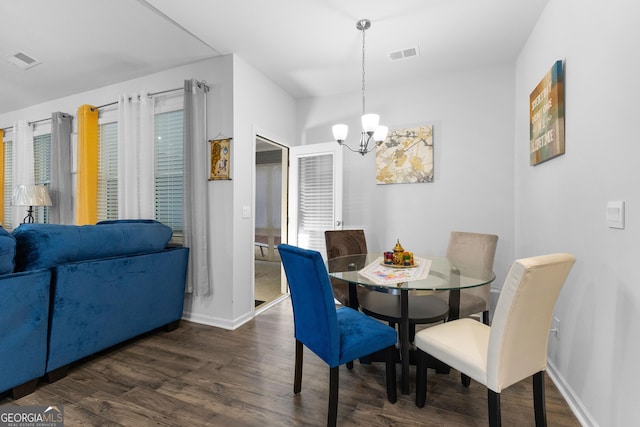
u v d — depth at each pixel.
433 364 2.04
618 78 1.33
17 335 1.68
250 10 2.23
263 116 3.29
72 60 2.95
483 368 1.32
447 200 3.24
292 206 3.76
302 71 3.21
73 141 3.71
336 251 2.90
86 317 2.04
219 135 2.88
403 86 3.46
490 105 3.08
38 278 1.77
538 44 2.33
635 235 1.22
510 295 1.23
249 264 3.04
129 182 3.11
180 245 3.04
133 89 3.34
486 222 3.09
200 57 2.90
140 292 2.41
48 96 3.79
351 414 1.62
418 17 2.31
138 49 2.76
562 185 1.89
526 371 1.35
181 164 3.10
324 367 2.11
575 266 1.71
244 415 1.61
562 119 1.87
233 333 2.69
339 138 2.57
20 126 4.00
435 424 1.54
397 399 1.75
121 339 2.28
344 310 1.94
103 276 2.13
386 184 3.50
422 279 1.80
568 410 1.67
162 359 2.21
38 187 3.49
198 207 2.82
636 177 1.21
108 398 1.74
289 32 2.51
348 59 2.96
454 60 2.97
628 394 1.25
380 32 2.51
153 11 2.24
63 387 1.84
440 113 3.27
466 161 3.17
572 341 1.73
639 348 1.19
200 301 2.97
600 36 1.47
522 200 2.76
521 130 2.79
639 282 1.19
